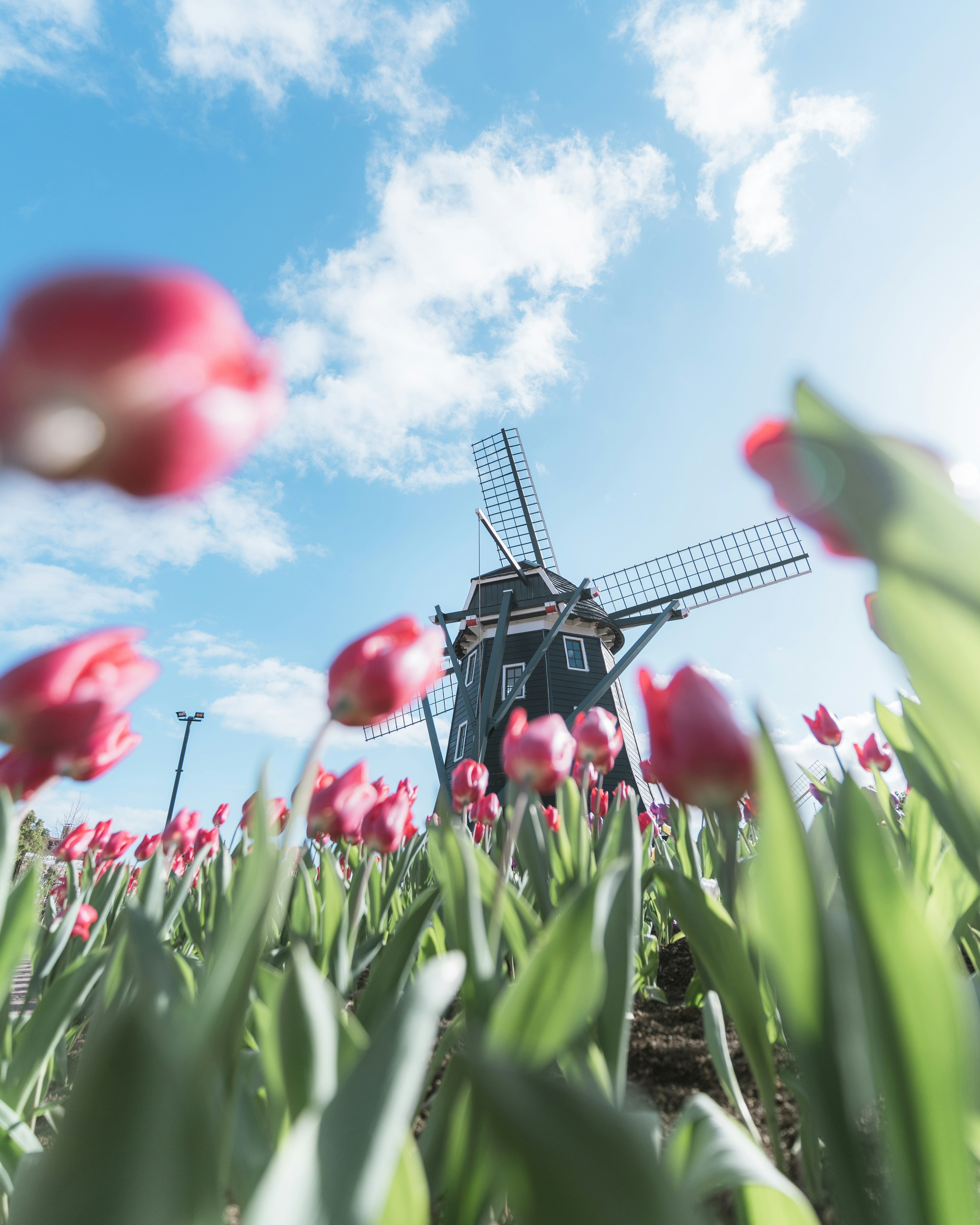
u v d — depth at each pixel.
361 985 3.14
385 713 1.08
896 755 1.87
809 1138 1.29
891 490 0.69
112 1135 0.46
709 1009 1.50
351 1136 0.61
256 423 0.49
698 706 1.09
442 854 1.68
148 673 1.12
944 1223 0.72
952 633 0.68
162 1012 0.86
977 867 1.36
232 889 1.74
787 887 0.82
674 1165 0.94
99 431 0.41
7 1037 1.71
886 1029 0.77
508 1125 0.57
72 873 3.78
